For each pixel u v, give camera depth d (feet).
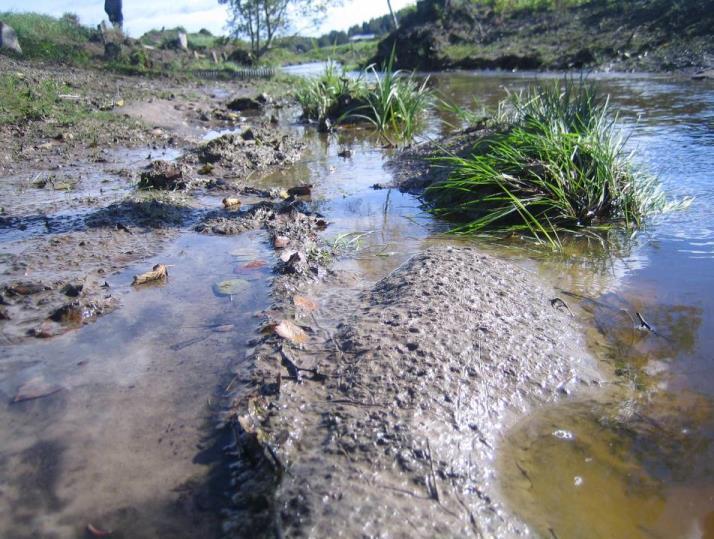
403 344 7.57
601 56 46.32
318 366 7.45
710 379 7.45
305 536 4.94
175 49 70.64
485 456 6.08
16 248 12.28
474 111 30.22
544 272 10.81
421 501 5.36
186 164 19.93
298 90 38.27
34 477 5.98
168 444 6.38
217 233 13.14
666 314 9.05
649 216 13.28
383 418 6.29
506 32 63.31
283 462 5.83
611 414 6.88
